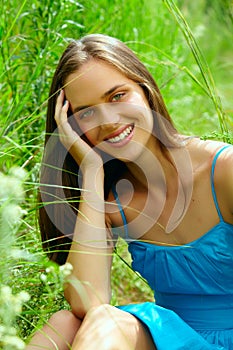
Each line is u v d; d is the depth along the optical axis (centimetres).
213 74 632
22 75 409
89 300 275
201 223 286
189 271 285
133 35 532
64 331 267
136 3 551
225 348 280
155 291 306
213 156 285
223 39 738
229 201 281
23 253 248
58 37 397
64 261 317
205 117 551
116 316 262
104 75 284
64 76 292
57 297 310
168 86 511
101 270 281
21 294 224
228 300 288
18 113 367
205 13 772
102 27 481
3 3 385
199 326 289
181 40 600
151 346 267
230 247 282
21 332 294
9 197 237
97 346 246
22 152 371
